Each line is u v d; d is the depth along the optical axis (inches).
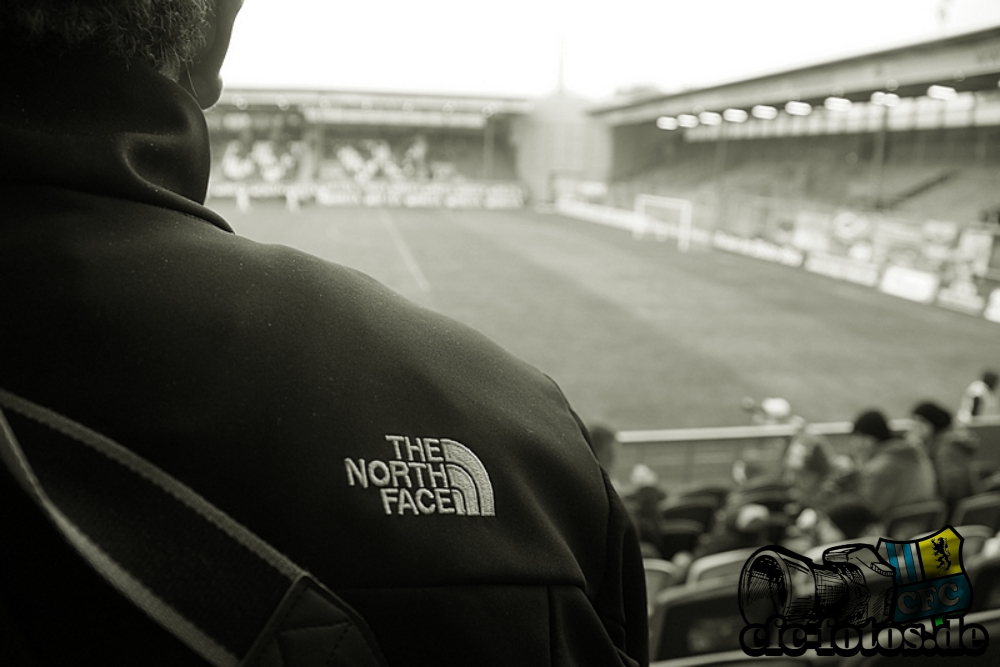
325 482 20.0
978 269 723.4
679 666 84.3
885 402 430.0
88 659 17.5
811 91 1088.8
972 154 1169.4
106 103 21.1
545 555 22.3
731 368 489.4
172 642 17.6
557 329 580.4
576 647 23.3
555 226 1418.6
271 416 20.0
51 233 19.8
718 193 1423.5
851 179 1314.0
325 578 19.5
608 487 26.1
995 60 768.3
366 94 1914.4
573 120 2071.9
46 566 17.0
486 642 20.8
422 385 22.5
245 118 2060.8
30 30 19.8
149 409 19.2
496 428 23.2
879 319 647.1
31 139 19.8
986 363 512.7
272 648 17.5
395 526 20.3
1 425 16.4
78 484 17.6
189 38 23.6
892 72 922.7
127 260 20.3
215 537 17.9
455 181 2097.7
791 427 297.9
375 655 18.9
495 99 2033.7
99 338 19.3
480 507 21.7
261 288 21.8
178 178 22.9
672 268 908.6
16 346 19.0
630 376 467.2
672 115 1565.0
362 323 22.8
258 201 1806.1
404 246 1011.9
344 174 2054.6
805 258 958.4
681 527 178.5
